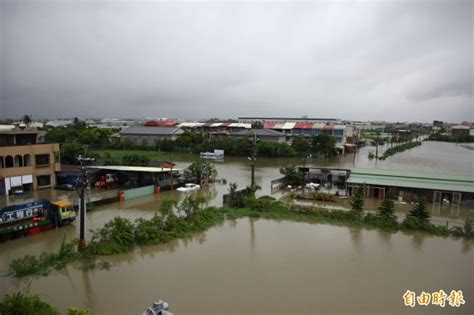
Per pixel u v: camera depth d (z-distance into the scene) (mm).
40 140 40094
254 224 26344
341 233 24391
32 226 23000
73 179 39594
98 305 14617
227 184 43594
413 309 14438
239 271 17891
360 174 41031
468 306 14703
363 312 14188
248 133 86188
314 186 40250
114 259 19250
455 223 27203
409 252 20891
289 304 14711
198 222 25047
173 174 42906
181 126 113062
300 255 20203
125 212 29641
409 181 37375
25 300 13117
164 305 11320
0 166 35250
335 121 161250
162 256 19812
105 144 83375
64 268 17953
